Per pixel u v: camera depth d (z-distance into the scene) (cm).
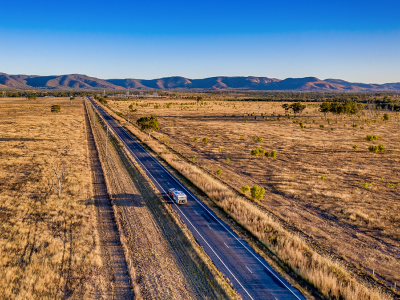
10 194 4481
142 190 5059
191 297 2470
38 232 3362
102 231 3538
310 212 4372
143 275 2727
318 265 2897
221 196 4769
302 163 7312
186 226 3753
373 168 6894
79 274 2670
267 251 3250
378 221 4034
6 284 2455
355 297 2438
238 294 2534
